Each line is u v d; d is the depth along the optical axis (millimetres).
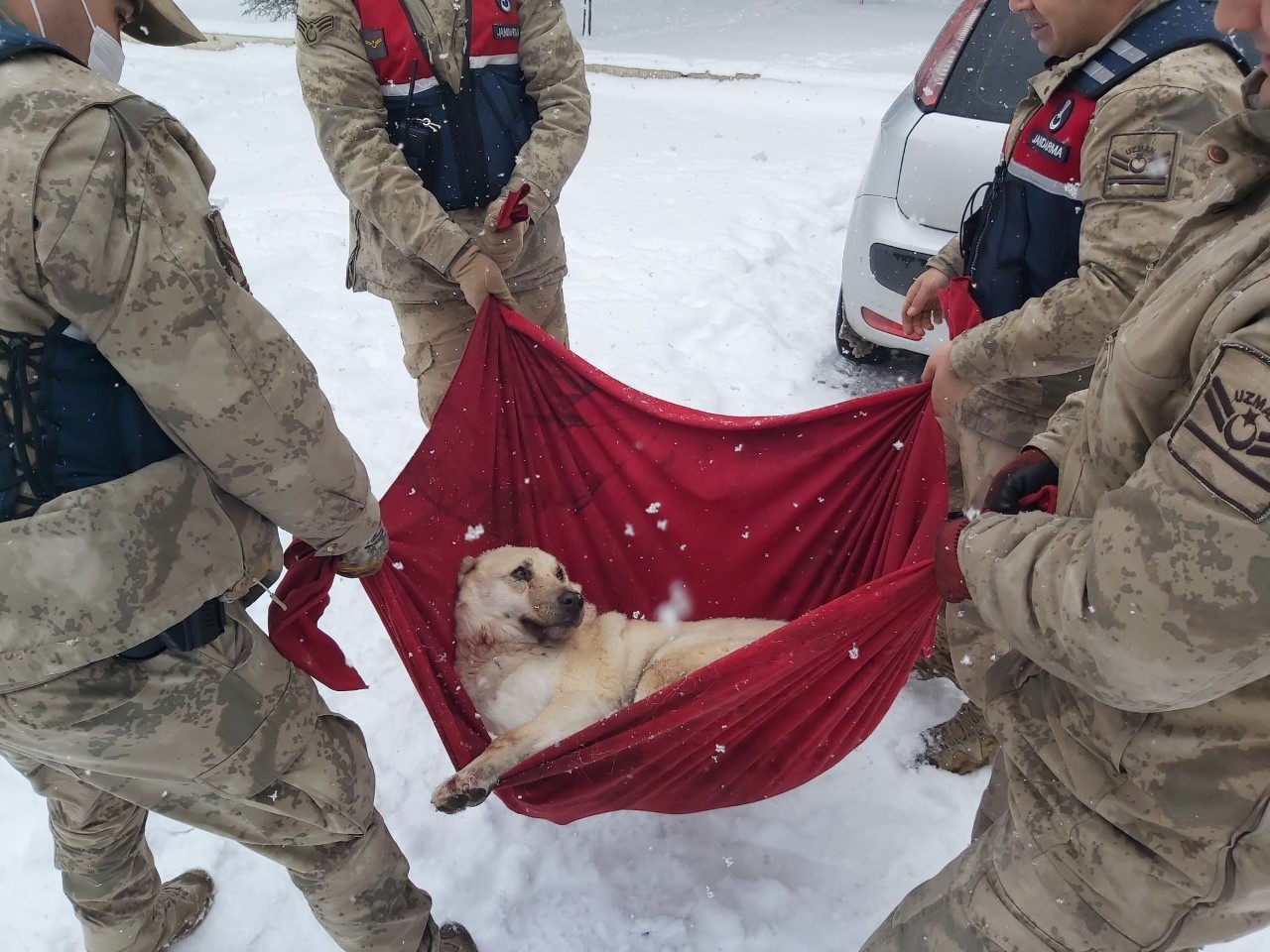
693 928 2289
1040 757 1489
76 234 1227
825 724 2082
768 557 2740
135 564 1385
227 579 1519
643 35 17469
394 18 2609
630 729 1912
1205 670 1091
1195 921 1344
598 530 2895
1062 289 1991
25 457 1323
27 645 1336
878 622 1785
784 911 2316
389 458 4109
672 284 5621
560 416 2744
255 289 5578
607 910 2334
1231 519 1012
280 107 10164
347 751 1813
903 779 2643
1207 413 1053
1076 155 2141
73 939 2273
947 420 2703
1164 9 1981
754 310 5320
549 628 2650
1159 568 1077
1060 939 1435
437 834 2525
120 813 1943
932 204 3904
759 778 2207
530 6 2773
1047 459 1700
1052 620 1247
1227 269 1121
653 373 4625
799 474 2570
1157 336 1212
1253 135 1180
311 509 1590
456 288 2992
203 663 1530
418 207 2629
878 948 1650
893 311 4125
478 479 2736
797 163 8141
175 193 1337
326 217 6656
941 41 4125
